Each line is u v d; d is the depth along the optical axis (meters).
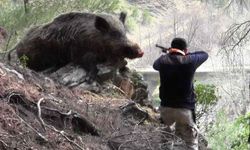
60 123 5.88
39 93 6.27
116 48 8.25
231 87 23.95
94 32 8.30
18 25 10.95
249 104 22.41
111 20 8.40
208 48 35.53
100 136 6.21
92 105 7.38
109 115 7.10
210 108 10.84
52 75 8.15
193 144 6.77
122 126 6.92
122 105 7.82
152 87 26.98
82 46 8.38
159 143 6.55
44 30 8.62
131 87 9.36
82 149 5.43
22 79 6.45
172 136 6.80
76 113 6.13
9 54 8.80
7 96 5.57
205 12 39.28
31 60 8.62
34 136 5.13
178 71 6.60
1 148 4.65
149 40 35.91
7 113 5.23
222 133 10.27
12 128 5.04
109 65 8.64
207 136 10.25
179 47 6.77
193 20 37.78
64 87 7.62
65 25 8.54
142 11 33.38
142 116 7.73
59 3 11.68
